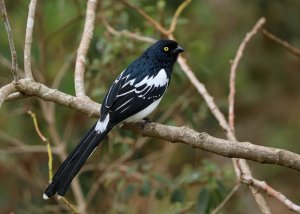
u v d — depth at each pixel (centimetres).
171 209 1173
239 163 941
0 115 1435
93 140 866
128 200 1255
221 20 1645
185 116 1376
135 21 1384
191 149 1507
